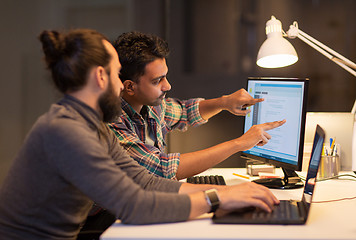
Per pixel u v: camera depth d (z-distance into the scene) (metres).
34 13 5.54
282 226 1.00
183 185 1.22
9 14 5.46
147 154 1.40
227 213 1.07
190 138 1.92
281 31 1.58
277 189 1.42
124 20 5.74
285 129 1.43
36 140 0.99
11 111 5.31
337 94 4.57
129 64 1.39
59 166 0.97
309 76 4.59
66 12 5.74
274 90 1.49
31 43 5.50
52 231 1.02
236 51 4.86
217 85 4.86
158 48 1.41
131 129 1.47
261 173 1.59
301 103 1.37
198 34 4.91
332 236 0.93
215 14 4.86
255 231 0.96
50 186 1.00
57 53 1.02
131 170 1.23
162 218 1.00
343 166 1.68
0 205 1.02
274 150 1.48
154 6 4.95
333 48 4.51
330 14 4.51
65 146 0.96
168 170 1.38
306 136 1.72
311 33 4.57
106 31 5.77
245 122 1.65
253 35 4.83
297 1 4.60
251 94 1.62
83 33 1.04
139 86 1.42
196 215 1.03
